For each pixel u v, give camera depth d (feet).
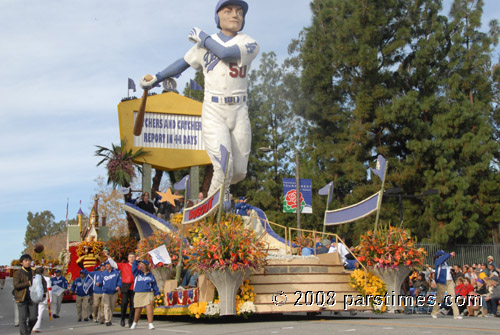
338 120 133.28
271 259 50.19
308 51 135.03
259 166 153.38
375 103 122.93
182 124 77.56
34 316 41.75
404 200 119.55
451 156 117.08
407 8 127.95
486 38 132.67
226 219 59.26
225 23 63.87
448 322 43.11
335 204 128.16
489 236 123.13
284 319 49.73
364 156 126.31
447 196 113.60
